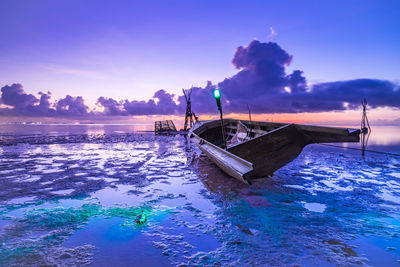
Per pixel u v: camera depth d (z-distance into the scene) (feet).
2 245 9.84
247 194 16.69
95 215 13.06
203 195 16.60
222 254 9.05
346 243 9.86
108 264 8.46
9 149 45.62
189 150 44.24
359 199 15.43
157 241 10.14
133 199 15.79
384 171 24.18
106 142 61.82
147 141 65.16
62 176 22.66
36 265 8.40
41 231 11.15
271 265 8.26
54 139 71.97
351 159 32.14
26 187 18.74
